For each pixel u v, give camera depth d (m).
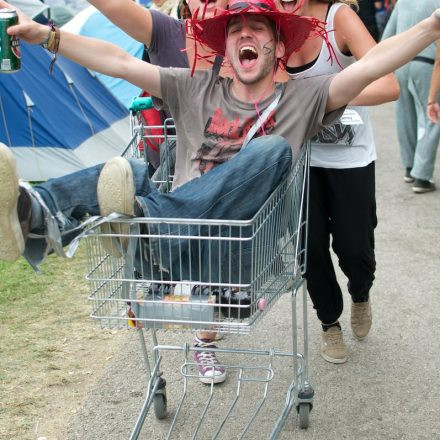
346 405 3.74
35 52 7.38
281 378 4.02
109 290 2.91
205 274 2.89
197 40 3.18
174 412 3.72
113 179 2.58
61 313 4.92
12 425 3.65
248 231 2.82
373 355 4.25
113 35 7.93
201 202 2.78
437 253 5.84
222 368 3.95
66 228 2.71
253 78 3.00
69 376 4.11
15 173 2.43
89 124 7.79
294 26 3.01
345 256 3.84
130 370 4.16
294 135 3.05
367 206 3.72
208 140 3.16
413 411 3.68
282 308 4.91
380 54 2.86
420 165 7.30
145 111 4.22
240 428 3.57
